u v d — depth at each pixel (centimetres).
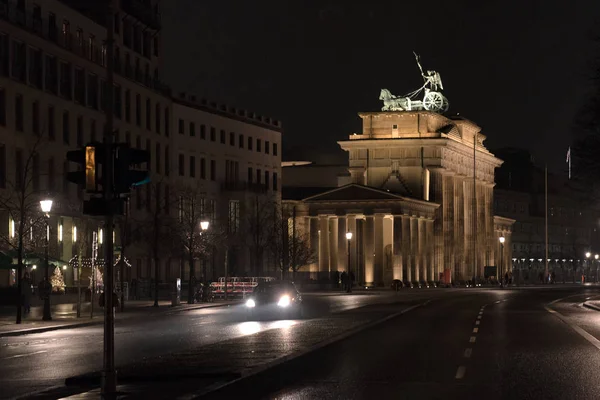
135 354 3066
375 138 15650
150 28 10281
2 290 6581
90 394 2036
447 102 16250
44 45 7631
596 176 5506
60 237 7694
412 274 14412
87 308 6362
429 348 3159
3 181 6988
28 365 2728
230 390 2048
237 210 11888
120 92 9194
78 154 2000
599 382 2184
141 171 2002
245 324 4716
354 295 9656
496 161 18338
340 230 14375
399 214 13762
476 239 16875
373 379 2252
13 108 7150
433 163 15338
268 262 12456
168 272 10188
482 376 2316
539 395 1953
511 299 8194
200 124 11231
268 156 13025
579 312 5803
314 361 2705
